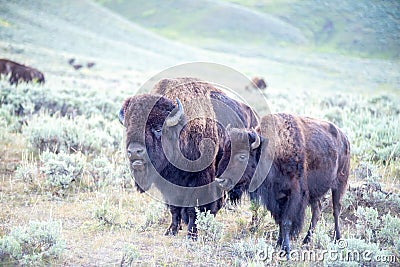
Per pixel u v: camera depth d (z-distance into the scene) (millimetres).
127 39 111875
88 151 19969
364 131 22422
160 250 11875
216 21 134625
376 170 17438
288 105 29578
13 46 76562
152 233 13328
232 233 13570
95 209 13602
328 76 69312
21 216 13695
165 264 10883
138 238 12688
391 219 13117
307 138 13344
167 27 139500
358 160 19656
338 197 14383
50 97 27531
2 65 39469
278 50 101438
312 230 13531
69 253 11219
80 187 16734
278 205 12875
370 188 15609
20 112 26219
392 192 15992
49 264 10570
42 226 11352
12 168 18031
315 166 13344
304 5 123750
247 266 10750
